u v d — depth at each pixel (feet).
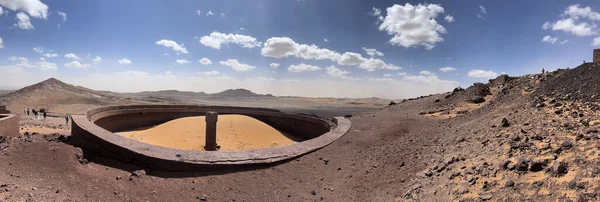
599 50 56.80
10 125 52.85
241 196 30.48
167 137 70.79
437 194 24.82
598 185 18.31
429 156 34.94
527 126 33.30
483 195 21.89
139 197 28.45
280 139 77.61
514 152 26.73
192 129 74.02
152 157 36.32
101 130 44.42
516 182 21.99
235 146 65.82
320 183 33.78
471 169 26.40
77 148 37.04
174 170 35.88
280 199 29.91
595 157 21.42
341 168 37.86
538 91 53.67
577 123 30.01
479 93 72.74
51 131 74.49
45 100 177.06
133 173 33.32
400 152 39.42
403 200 25.99
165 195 29.68
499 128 35.86
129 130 83.35
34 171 29.55
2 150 34.27
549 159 23.24
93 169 33.35
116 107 82.02
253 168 37.22
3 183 24.75
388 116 70.90
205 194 30.45
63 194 25.46
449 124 50.31
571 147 24.31
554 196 19.10
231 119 81.15
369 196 28.99
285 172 36.60
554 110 37.68
